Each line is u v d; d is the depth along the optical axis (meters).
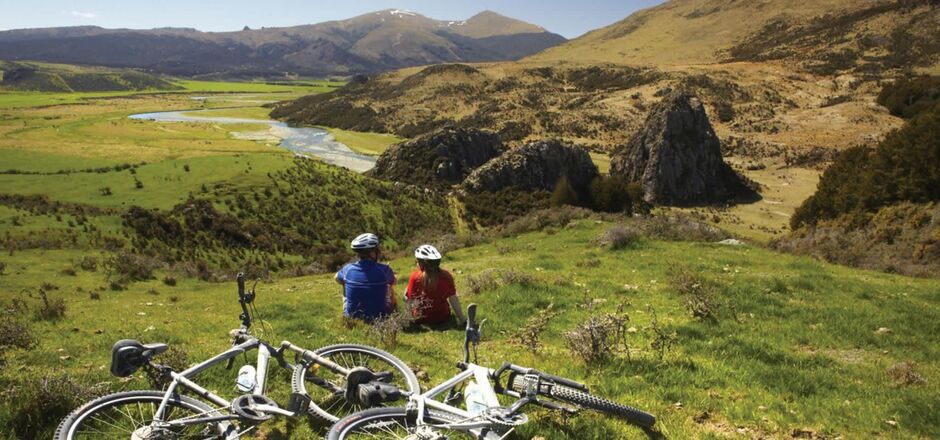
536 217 42.41
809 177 178.12
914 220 40.47
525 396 5.34
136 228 82.94
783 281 18.14
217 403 5.05
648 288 17.39
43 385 6.28
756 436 6.79
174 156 174.88
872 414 7.64
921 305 15.98
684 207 155.00
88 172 138.12
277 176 133.12
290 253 89.81
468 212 135.38
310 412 5.35
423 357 9.34
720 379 8.61
